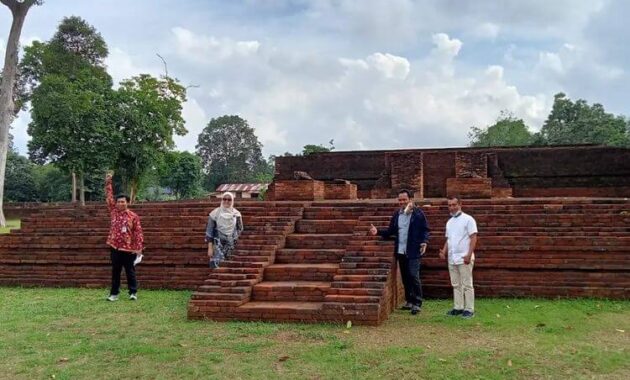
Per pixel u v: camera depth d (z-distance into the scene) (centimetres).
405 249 836
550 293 909
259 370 536
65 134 2986
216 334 689
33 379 524
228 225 950
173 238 1091
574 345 607
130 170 3416
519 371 518
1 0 2358
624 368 523
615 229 929
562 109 5538
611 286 894
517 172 2119
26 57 3228
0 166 2467
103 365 562
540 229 957
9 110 2470
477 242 949
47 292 1061
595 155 2055
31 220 1209
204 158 7825
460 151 2186
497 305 855
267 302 816
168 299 959
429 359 560
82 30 3734
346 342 635
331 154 2300
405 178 1939
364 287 772
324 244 988
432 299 944
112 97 3194
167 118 3494
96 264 1134
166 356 587
